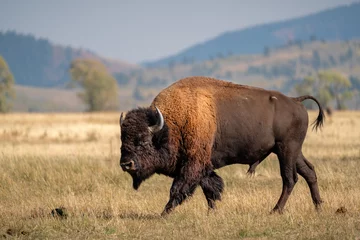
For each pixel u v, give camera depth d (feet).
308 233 94.43
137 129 115.65
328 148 246.88
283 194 122.11
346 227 95.91
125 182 162.40
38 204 131.23
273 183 159.63
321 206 118.73
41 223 105.19
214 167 124.67
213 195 120.06
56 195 145.59
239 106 122.72
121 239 95.61
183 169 119.24
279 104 124.77
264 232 97.14
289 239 92.68
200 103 120.47
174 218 110.83
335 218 104.88
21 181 161.07
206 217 107.86
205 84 124.36
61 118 517.55
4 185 154.30
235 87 125.59
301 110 126.41
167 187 156.76
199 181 119.85
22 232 99.91
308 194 137.28
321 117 130.31
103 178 164.86
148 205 128.47
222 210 115.03
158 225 104.83
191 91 121.90
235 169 180.86
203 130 119.44
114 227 101.81
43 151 243.40
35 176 164.25
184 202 126.21
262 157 125.90
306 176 125.29
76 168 172.76
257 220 105.19
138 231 99.91
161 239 94.63
